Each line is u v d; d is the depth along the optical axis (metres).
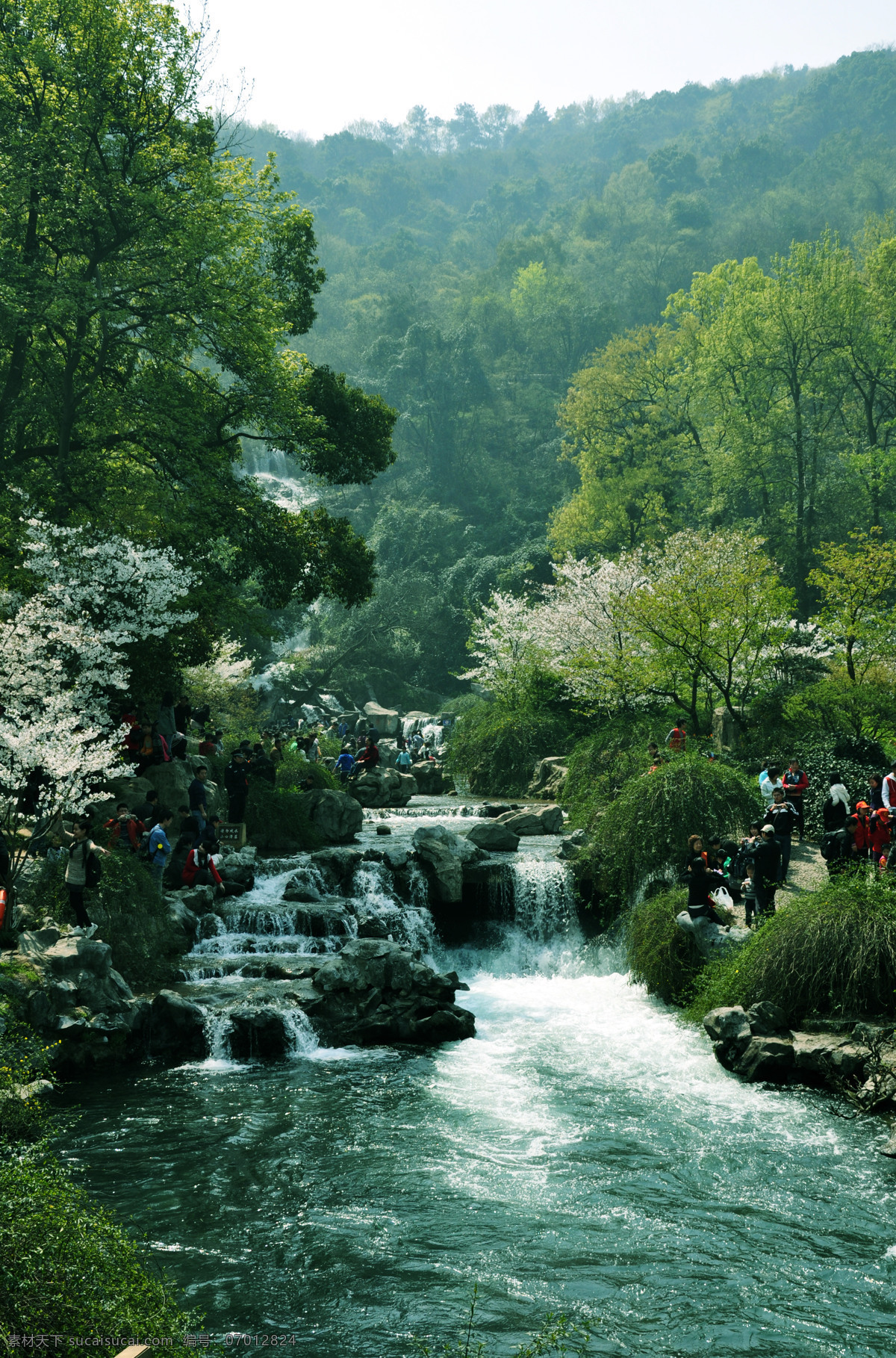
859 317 47.88
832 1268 7.91
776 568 27.27
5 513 18.84
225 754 23.77
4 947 13.06
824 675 27.47
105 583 18.11
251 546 24.84
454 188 198.88
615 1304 7.45
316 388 26.55
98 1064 12.61
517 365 99.94
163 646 21.48
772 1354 6.84
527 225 149.75
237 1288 7.62
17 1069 10.50
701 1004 13.95
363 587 26.50
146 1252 8.13
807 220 118.44
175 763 20.61
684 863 17.69
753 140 157.62
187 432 21.70
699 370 54.53
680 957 15.30
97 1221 5.58
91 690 17.30
